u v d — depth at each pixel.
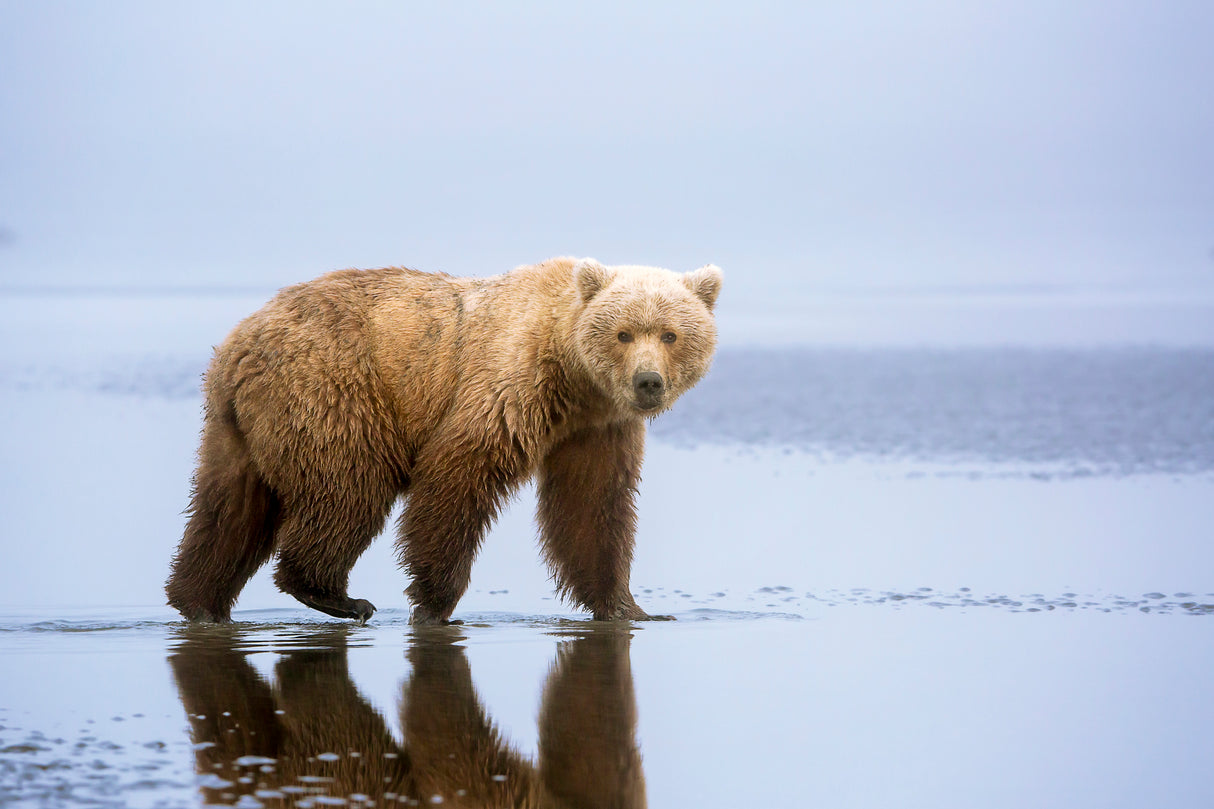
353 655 28.55
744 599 35.16
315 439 32.94
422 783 20.03
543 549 35.84
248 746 21.52
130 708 23.62
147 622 33.03
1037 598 34.38
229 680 25.91
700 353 33.16
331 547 33.47
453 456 32.78
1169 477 54.47
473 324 33.75
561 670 26.98
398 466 34.09
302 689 25.20
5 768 20.14
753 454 63.62
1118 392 88.12
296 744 21.69
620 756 21.42
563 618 33.84
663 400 32.28
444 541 32.91
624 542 34.59
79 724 22.55
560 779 20.34
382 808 18.95
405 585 39.06
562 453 35.03
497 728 22.83
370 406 33.47
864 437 69.00
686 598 35.47
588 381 33.28
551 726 22.97
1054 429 70.31
